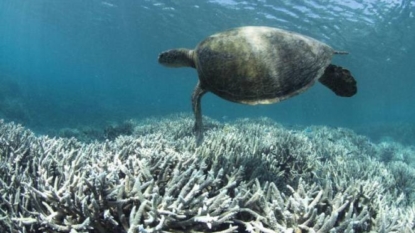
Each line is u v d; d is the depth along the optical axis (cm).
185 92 5425
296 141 443
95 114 1608
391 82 2256
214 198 139
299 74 172
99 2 1446
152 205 124
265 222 143
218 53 182
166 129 544
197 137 208
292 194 179
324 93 2986
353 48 1455
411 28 1112
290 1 988
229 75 175
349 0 947
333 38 1326
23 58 7594
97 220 131
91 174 145
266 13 1148
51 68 8456
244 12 1186
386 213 161
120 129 645
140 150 211
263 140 382
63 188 139
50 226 129
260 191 154
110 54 3103
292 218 137
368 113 5359
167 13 1423
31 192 141
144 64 3158
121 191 133
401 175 406
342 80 201
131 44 2378
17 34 3453
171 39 1942
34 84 2938
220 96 181
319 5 992
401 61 1600
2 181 161
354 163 376
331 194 164
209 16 1343
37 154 222
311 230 128
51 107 1556
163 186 163
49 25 2402
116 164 174
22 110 1106
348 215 134
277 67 171
